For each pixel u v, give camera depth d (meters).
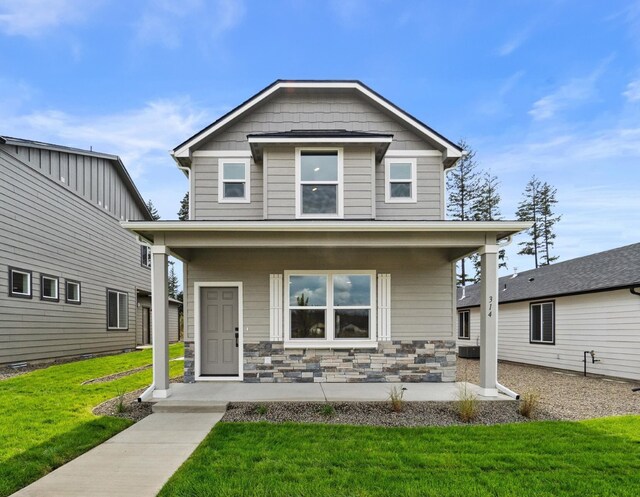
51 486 3.55
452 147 8.84
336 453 4.24
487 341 7.01
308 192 8.41
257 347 8.36
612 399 7.16
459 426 5.28
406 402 6.50
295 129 9.20
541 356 12.40
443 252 8.69
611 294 9.88
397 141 9.15
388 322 8.46
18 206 10.52
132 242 18.03
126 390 7.42
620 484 3.56
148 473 3.81
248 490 3.41
